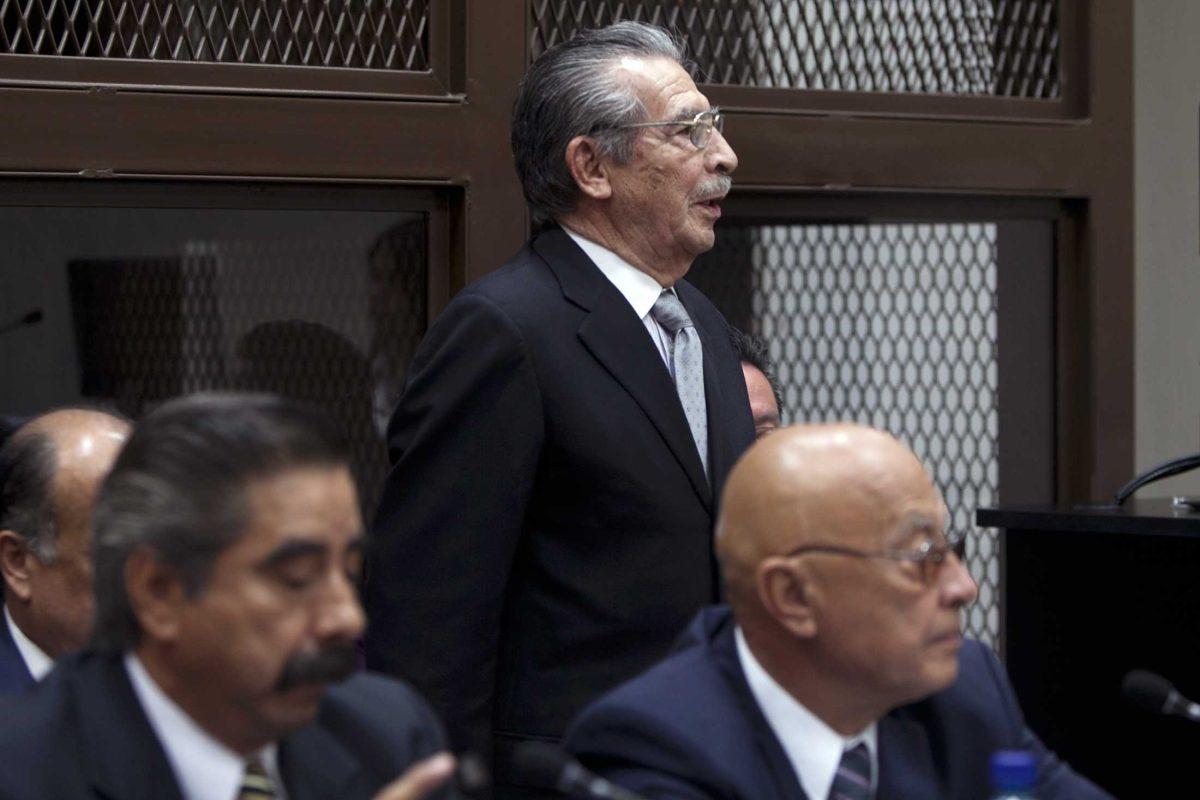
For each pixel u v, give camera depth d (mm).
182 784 2920
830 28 7238
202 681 2838
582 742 3490
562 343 5316
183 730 2922
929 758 3619
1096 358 7590
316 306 6750
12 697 3027
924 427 7625
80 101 6133
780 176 7059
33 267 6387
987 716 3705
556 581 5289
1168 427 7781
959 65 7453
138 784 2885
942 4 7402
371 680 3396
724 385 5641
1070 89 7594
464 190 6645
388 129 6531
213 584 2770
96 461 3832
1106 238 7598
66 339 6457
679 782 3367
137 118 6207
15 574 3875
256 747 2941
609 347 5348
